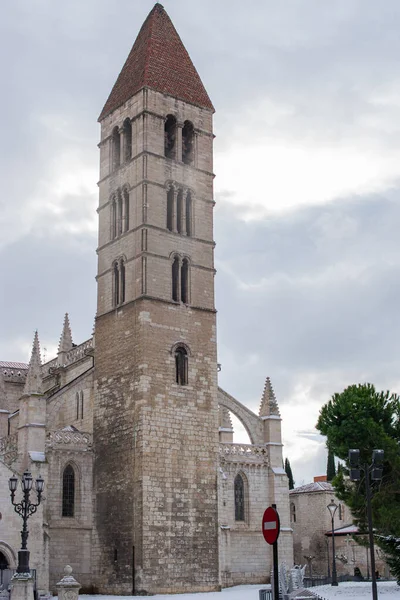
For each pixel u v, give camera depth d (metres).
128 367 79.19
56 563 75.69
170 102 86.88
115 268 84.56
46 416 80.50
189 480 77.88
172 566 74.38
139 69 88.00
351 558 112.31
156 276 80.81
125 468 76.81
